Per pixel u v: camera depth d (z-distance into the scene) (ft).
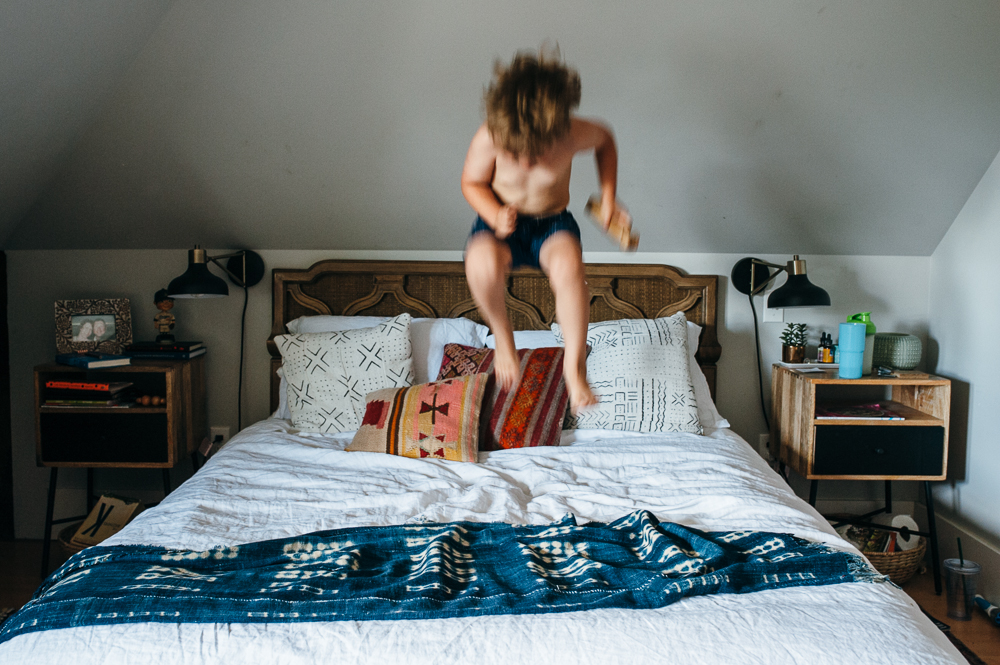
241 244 9.69
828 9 7.03
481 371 8.20
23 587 8.35
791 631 3.89
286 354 8.50
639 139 8.33
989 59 7.38
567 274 4.66
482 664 3.66
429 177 8.77
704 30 7.25
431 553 4.73
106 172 8.64
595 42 7.36
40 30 6.23
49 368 8.58
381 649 3.74
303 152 8.49
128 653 3.75
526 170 4.55
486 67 7.58
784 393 9.30
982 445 8.56
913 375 8.75
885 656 3.71
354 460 7.09
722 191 8.93
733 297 9.84
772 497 6.07
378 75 7.66
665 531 5.25
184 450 8.98
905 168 8.55
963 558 8.64
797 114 8.01
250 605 4.05
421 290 9.67
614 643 3.78
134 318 9.80
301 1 7.00
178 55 7.47
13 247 9.59
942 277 9.45
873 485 10.02
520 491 6.30
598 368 8.39
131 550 4.86
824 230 9.41
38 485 9.92
